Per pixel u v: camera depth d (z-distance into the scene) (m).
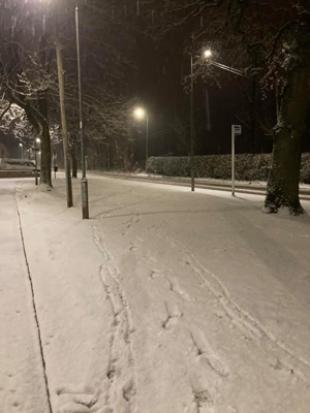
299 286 6.50
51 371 4.38
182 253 8.18
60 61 14.91
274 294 6.13
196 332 4.98
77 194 20.42
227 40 15.38
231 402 3.80
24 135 37.03
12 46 21.77
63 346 4.84
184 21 14.87
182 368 4.30
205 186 28.98
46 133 24.52
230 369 4.25
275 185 12.61
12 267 7.70
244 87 34.03
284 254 8.16
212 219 11.55
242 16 13.42
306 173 29.12
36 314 5.69
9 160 52.66
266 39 14.10
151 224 11.07
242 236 9.54
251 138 39.09
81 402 3.91
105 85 27.27
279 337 4.86
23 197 20.56
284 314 5.46
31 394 4.01
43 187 23.97
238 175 35.94
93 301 5.93
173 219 11.68
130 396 3.96
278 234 9.80
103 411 3.78
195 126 46.00
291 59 12.16
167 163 47.25
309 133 34.53
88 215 12.48
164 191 20.52
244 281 6.64
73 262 7.79
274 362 4.36
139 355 4.56
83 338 4.96
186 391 3.97
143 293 6.15
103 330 5.10
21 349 4.77
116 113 27.62
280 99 13.19
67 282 6.73
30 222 12.34
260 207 13.87
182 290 6.25
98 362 4.47
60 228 11.06
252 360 4.40
